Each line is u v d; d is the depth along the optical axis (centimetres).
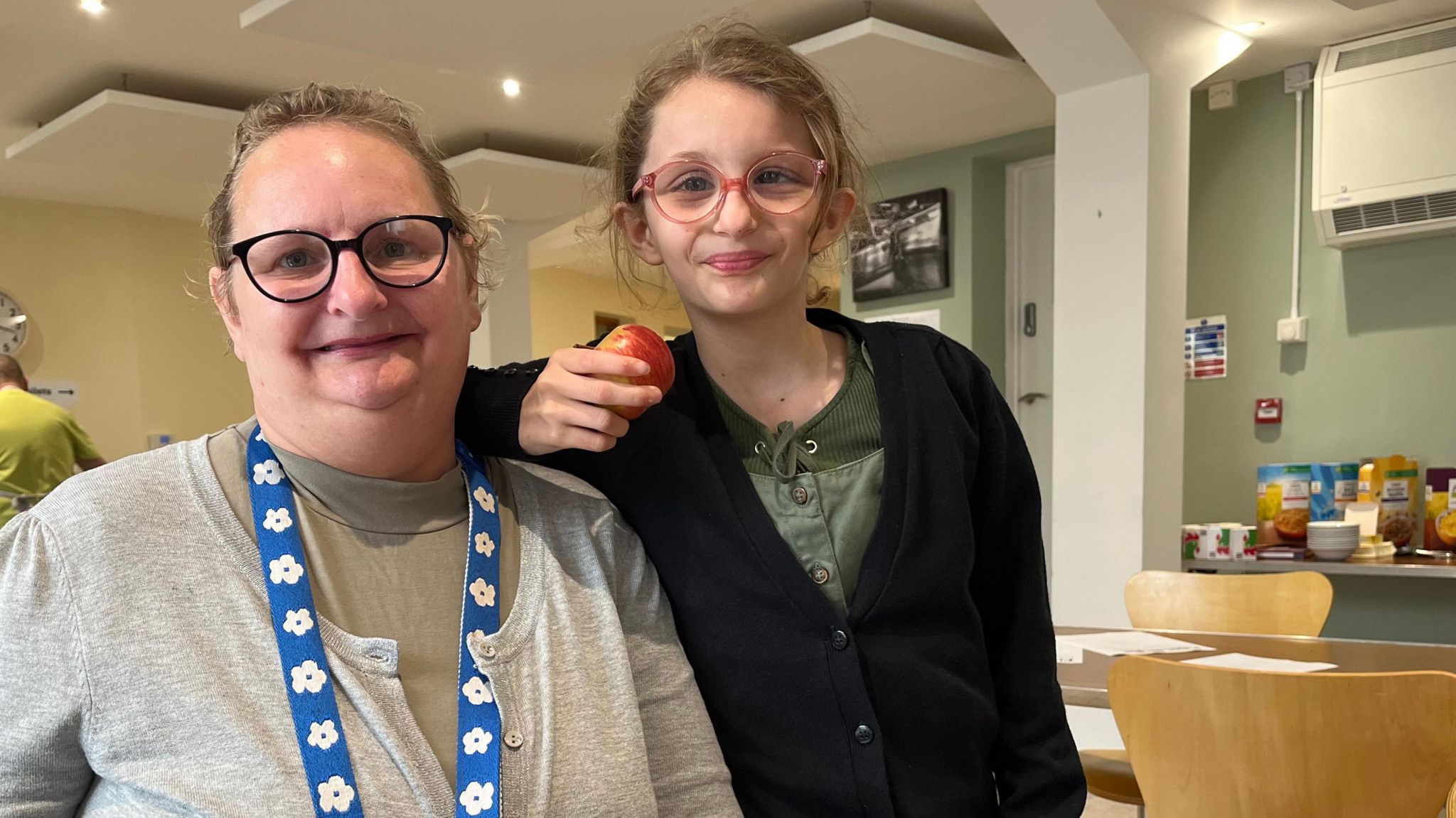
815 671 115
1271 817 174
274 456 105
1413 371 405
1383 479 398
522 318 654
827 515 120
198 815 88
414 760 95
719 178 113
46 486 496
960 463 124
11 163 574
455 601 107
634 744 106
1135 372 355
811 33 412
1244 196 446
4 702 91
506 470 121
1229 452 451
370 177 103
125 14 394
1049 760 130
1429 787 161
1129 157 356
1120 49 347
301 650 95
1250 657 230
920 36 382
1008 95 450
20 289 660
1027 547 138
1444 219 380
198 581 96
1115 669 190
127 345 695
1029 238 545
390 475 107
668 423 123
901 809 116
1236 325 449
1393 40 389
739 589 117
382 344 102
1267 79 438
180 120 458
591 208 145
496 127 529
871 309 579
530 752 100
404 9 356
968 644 125
